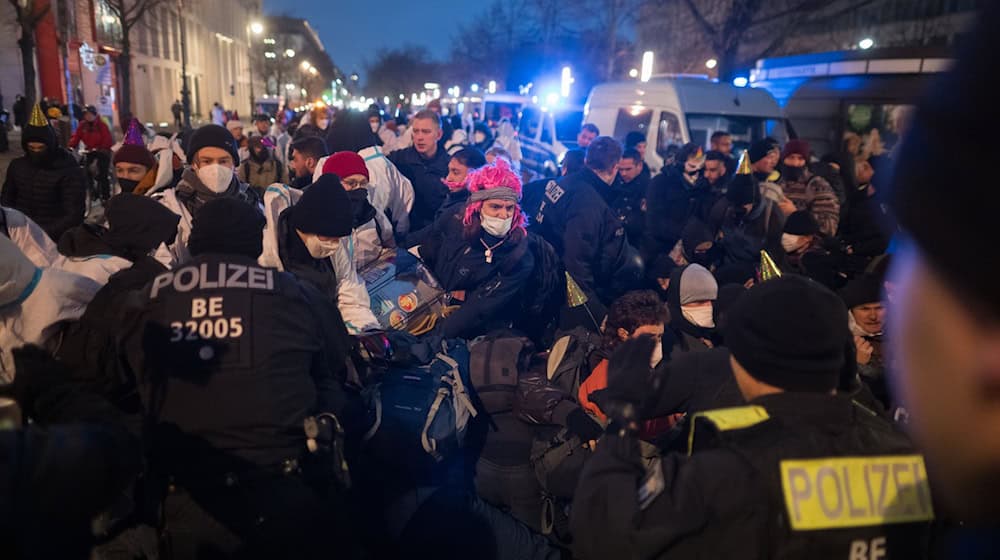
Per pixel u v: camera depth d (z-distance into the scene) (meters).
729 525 1.48
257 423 2.19
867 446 1.50
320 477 2.34
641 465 1.67
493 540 2.96
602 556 1.59
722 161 6.44
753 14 18.39
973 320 0.46
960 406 0.49
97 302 2.53
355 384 2.92
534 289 4.29
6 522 1.18
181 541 2.17
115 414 2.29
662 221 6.48
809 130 13.68
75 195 5.71
